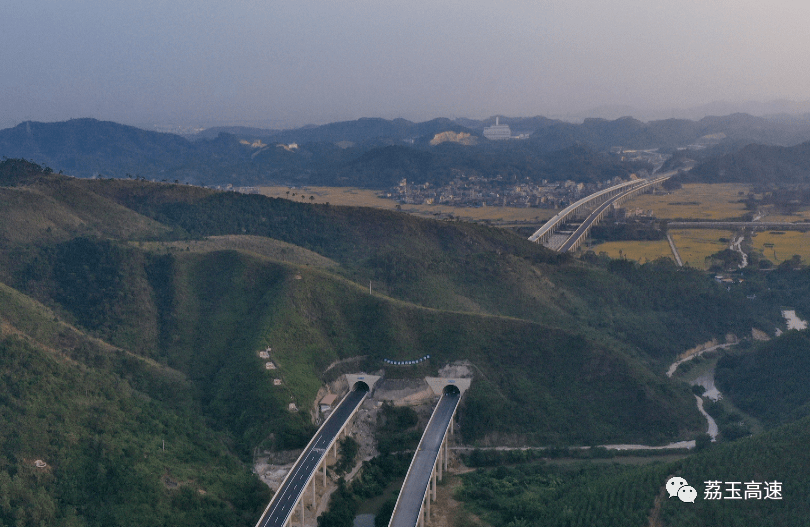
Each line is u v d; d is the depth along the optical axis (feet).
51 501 552.41
